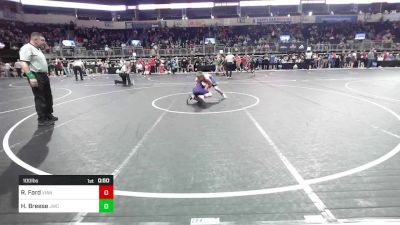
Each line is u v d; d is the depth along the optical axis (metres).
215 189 3.97
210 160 5.02
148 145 5.89
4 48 29.38
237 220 3.26
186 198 3.75
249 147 5.63
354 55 28.50
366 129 6.72
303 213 3.36
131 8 40.88
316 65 28.81
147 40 38.91
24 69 7.08
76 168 4.79
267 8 41.72
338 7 40.78
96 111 9.41
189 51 32.31
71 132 6.94
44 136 6.64
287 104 9.98
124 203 3.67
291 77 20.06
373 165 4.65
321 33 38.38
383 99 10.78
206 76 10.98
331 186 3.98
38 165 4.95
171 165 4.84
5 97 13.41
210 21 40.50
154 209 3.52
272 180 4.20
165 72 27.44
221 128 7.03
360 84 15.35
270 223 3.19
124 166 4.84
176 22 40.84
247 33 39.66
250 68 27.30
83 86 17.34
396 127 6.86
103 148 5.75
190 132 6.75
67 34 36.22
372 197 3.67
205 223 3.21
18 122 8.09
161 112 9.02
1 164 5.02
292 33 38.44
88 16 41.12
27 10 35.81
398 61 28.39
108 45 36.94
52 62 28.70
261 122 7.52
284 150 5.42
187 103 10.46
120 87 16.31
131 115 8.70
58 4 36.91
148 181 4.26
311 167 4.62
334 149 5.41
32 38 7.25
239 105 9.94
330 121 7.52
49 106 7.95
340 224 3.14
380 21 38.56
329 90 13.34
